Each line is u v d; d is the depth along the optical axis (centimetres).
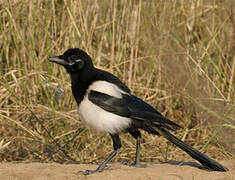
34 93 1194
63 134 1097
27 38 1233
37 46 1249
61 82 1181
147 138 1142
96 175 796
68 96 1184
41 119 1130
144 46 1296
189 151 851
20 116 1160
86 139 1114
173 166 880
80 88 888
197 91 1203
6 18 1256
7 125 1102
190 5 1351
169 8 1309
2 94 1177
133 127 885
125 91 895
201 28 1368
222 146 1062
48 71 1205
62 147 1075
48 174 805
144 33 1293
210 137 1099
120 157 1070
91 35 1220
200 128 1115
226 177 798
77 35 1225
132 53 1241
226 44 1327
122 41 1268
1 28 1225
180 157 1065
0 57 1236
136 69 1270
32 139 1053
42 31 1227
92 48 1261
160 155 1077
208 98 1175
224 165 912
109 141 1121
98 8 1289
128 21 1283
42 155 1070
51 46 1221
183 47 1285
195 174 816
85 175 800
